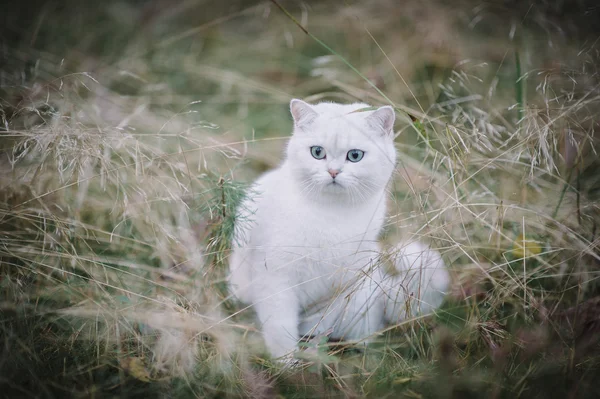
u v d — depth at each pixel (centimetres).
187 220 278
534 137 268
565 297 253
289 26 519
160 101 406
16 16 486
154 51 478
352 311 255
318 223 245
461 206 255
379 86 418
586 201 272
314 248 241
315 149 247
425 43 459
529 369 216
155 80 442
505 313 258
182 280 258
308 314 263
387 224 270
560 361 221
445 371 218
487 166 270
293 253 242
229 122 414
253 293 259
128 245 278
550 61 358
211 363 223
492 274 266
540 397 204
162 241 275
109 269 259
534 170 288
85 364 215
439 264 262
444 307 267
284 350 245
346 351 249
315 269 247
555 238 269
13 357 211
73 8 520
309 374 223
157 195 281
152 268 254
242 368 223
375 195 257
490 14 463
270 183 264
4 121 267
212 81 462
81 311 224
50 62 415
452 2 483
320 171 242
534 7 377
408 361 234
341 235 246
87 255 260
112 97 378
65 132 257
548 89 289
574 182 291
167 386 210
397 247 253
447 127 270
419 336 245
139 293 250
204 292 249
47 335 228
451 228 272
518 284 243
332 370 220
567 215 268
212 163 328
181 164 281
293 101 252
